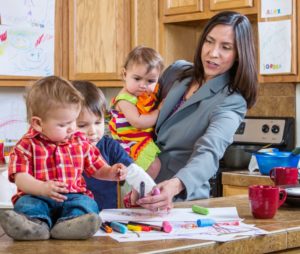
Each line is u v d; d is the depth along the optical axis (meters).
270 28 3.52
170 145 2.24
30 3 3.88
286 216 1.73
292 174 2.13
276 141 3.69
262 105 3.88
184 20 3.93
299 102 3.73
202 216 1.69
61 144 1.50
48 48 4.00
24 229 1.36
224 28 2.14
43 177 1.47
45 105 1.43
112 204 2.00
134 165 1.71
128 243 1.36
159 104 2.48
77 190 1.51
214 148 1.94
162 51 4.10
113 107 2.53
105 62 4.11
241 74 2.14
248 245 1.45
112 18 4.09
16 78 3.87
